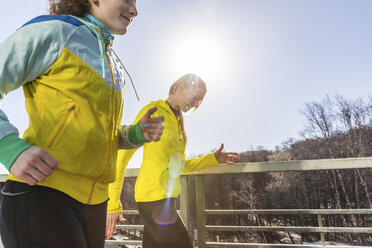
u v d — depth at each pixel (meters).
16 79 0.63
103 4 0.83
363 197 25.73
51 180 0.62
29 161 0.51
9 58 0.62
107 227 1.28
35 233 0.58
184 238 1.24
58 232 0.60
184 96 1.47
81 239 0.65
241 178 38.28
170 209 1.26
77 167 0.66
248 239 31.92
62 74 0.67
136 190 1.34
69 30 0.70
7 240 0.60
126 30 0.90
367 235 23.00
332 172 27.98
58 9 0.83
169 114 1.42
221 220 36.12
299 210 1.96
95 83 0.71
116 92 0.81
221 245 1.80
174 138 1.36
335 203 28.17
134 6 0.88
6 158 0.53
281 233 31.92
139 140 0.88
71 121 0.66
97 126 0.70
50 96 0.66
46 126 0.65
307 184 30.78
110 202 1.29
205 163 1.64
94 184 0.74
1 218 0.62
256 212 1.96
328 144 29.62
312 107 31.41
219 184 40.38
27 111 0.69
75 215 0.67
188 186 1.91
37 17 0.70
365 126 27.80
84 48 0.71
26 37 0.64
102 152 0.72
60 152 0.64
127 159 1.33
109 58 0.83
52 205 0.61
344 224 25.20
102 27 0.82
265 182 36.81
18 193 0.60
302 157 32.28
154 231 1.25
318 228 1.86
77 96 0.68
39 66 0.66
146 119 0.85
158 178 1.27
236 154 1.68
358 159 1.64
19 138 0.55
